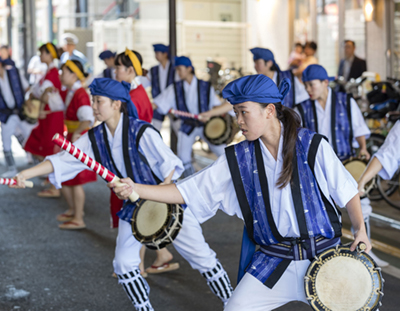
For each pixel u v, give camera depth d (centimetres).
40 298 396
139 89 435
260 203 238
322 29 1145
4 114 773
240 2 1609
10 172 810
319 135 233
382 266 443
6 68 766
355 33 1045
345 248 233
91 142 321
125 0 1848
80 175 567
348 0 1051
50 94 668
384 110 700
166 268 446
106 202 698
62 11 2267
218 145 661
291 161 230
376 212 609
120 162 321
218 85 1080
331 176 231
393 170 332
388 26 986
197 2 1578
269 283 238
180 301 389
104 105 311
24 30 1457
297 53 1039
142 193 240
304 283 230
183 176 670
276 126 231
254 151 236
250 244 254
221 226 579
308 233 235
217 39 1509
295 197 232
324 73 438
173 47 767
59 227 581
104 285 421
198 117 606
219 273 334
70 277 438
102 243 528
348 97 447
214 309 375
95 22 1581
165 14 1639
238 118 227
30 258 484
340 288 229
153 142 314
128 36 1555
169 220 303
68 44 1005
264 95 220
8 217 627
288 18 1272
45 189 766
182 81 650
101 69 1582
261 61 567
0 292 407
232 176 239
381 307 367
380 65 1003
